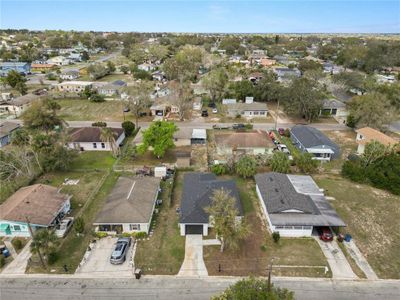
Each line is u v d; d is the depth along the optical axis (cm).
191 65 12600
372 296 2645
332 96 9438
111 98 9531
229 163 4766
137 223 3331
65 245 3222
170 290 2692
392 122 7012
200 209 3488
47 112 6206
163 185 4444
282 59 17562
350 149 5800
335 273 2886
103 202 4003
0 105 7875
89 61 17438
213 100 8975
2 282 2761
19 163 4500
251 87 9081
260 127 7000
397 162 4481
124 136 6256
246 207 3900
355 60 14050
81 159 5288
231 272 2888
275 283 2758
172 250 3162
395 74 12938
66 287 2712
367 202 4100
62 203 3684
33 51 17312
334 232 3481
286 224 3306
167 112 8100
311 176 4775
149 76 11825
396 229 3559
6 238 3331
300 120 7538
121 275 2855
